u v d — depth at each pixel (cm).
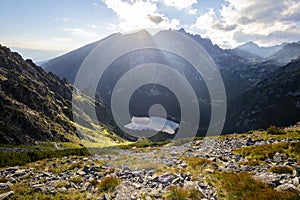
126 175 1652
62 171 1955
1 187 1395
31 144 12512
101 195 1233
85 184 1430
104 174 1730
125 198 1146
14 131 12562
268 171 1470
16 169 2166
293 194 984
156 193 1174
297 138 2966
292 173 1352
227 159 2167
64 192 1302
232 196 1110
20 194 1261
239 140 3622
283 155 1892
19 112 14412
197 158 2214
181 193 1120
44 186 1404
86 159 2584
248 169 1611
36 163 2641
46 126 15512
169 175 1499
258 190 1108
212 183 1309
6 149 9825
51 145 13425
